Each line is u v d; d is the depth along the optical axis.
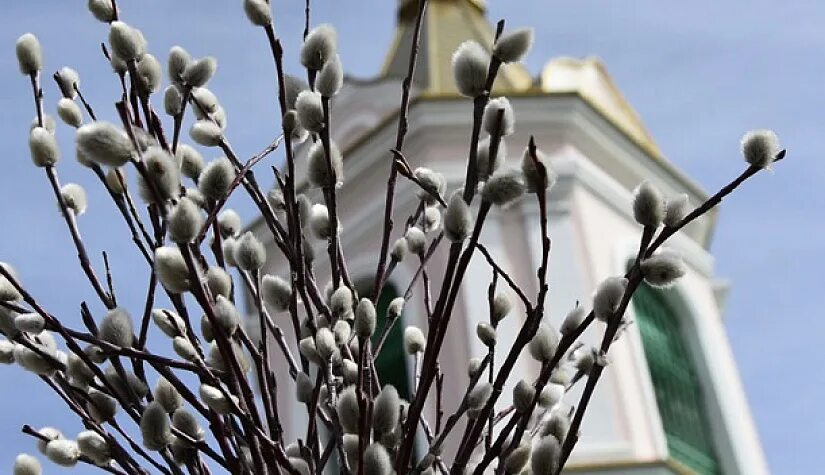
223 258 0.72
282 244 0.74
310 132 0.70
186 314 0.69
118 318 0.65
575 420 0.61
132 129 0.62
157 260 0.59
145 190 0.61
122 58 0.68
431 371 0.63
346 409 0.62
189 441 0.66
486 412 0.64
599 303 0.61
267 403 0.67
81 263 0.71
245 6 0.72
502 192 0.59
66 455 0.67
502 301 0.70
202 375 0.66
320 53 0.67
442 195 0.79
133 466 0.68
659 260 0.59
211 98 0.77
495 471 0.66
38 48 0.71
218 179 0.65
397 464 0.63
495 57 0.60
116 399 0.68
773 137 0.59
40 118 0.71
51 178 0.71
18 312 0.66
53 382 0.69
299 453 0.70
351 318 0.72
